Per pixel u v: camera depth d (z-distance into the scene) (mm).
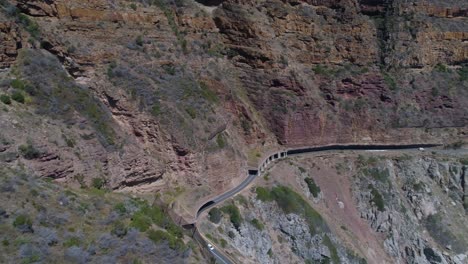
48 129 57406
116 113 70438
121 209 54094
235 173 82312
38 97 60094
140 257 47281
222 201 75000
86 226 48906
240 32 97375
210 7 99438
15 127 54125
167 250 49781
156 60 80688
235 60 97750
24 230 44312
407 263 90312
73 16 70688
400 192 98875
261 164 87500
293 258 77375
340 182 96062
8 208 45812
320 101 102250
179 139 73438
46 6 67375
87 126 62719
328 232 84000
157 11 86438
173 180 72938
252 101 96688
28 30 64188
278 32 101812
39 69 62750
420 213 96562
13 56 60625
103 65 71750
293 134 97688
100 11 74500
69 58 67812
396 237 91875
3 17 60469
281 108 96438
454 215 98250
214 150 78688
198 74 88312
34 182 51250
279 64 97688
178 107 77312
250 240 73000
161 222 56000
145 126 71938
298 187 89750
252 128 93125
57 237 45469
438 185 102125
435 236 93938
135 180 66688
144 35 81375
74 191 55219
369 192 95938
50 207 48938
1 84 57500
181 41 88938
